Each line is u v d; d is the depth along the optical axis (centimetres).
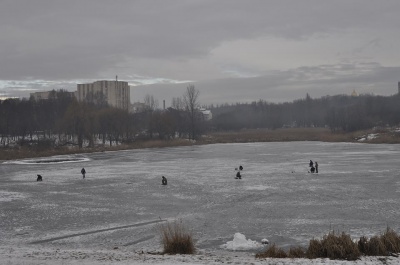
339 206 3456
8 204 3906
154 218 3180
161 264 1377
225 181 5212
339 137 15562
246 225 2880
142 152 11988
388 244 1766
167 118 16262
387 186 4462
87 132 13788
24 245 2461
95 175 6278
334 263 1421
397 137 13675
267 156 9225
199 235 2630
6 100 16625
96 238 2614
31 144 12962
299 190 4353
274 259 1559
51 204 3869
